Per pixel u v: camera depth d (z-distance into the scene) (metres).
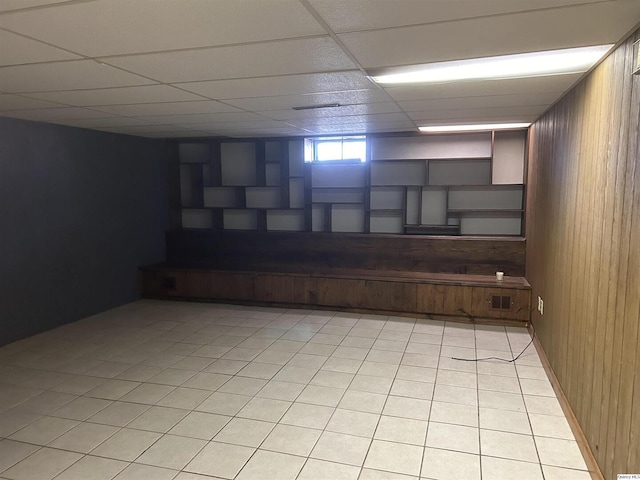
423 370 3.45
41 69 2.19
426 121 4.12
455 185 5.04
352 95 2.86
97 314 4.98
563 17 1.53
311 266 5.52
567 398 2.74
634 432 1.65
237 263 5.73
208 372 3.46
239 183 5.78
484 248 4.91
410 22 1.56
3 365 3.59
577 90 2.59
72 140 4.59
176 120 4.02
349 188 5.41
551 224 3.36
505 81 2.48
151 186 5.71
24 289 4.18
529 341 4.07
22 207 4.12
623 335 1.79
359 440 2.53
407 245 5.15
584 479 2.17
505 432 2.59
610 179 2.00
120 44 1.80
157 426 2.69
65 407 2.93
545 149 3.63
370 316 4.88
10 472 2.26
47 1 1.37
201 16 1.50
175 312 5.07
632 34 1.72
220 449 2.46
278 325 4.59
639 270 1.63
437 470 2.26
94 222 4.91
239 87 2.61
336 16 1.51
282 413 2.83
